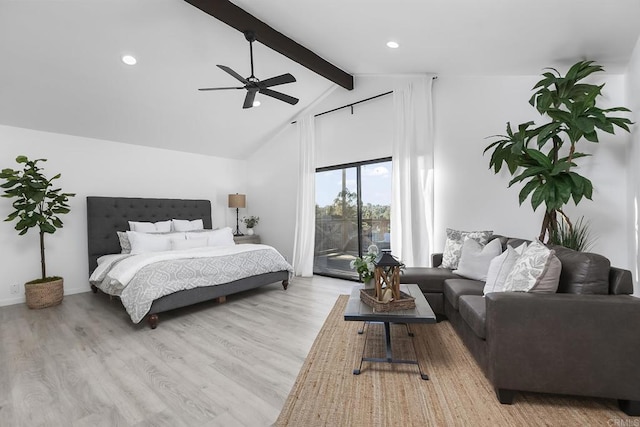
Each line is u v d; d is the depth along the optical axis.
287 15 3.08
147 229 4.75
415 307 2.30
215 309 3.64
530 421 1.63
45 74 3.45
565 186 2.55
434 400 1.83
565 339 1.71
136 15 3.06
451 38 2.93
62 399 1.88
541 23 2.42
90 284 4.55
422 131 4.23
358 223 5.09
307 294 4.30
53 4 2.78
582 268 1.87
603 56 2.79
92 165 4.64
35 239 4.12
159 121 4.72
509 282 2.07
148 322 3.16
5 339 2.79
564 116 2.63
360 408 1.77
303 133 5.54
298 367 2.25
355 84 4.95
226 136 5.62
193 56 3.74
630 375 1.64
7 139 3.96
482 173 3.82
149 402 1.84
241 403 1.83
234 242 5.50
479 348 2.10
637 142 2.69
